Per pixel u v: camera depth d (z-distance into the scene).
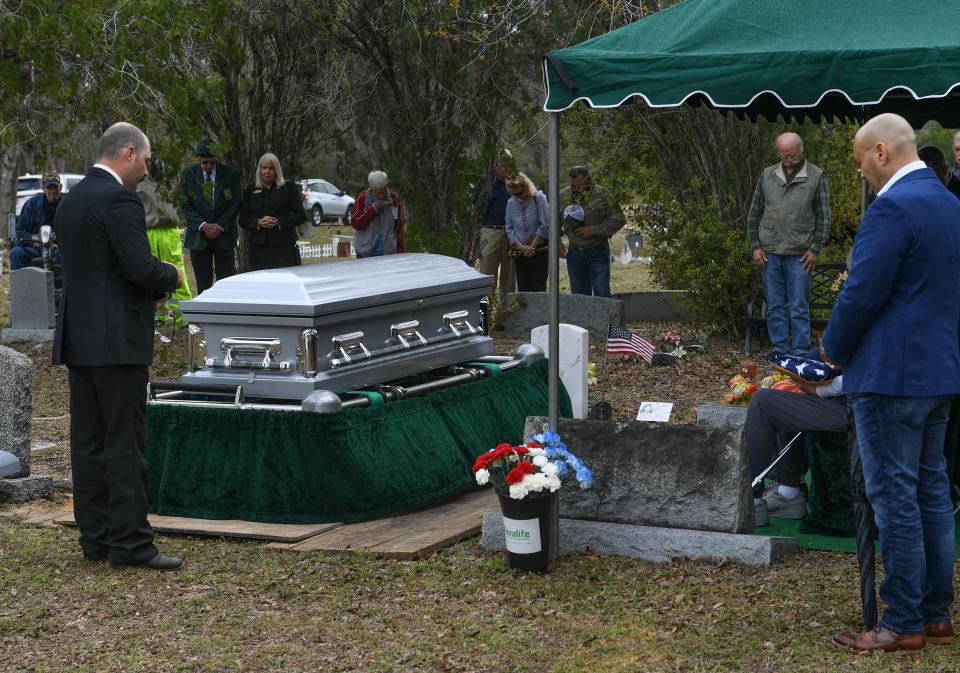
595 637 4.33
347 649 4.30
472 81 12.16
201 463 6.05
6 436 6.67
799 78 4.52
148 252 5.12
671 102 4.71
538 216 12.61
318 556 5.45
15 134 11.33
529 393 7.37
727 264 11.45
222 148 11.12
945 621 4.18
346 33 12.20
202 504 6.04
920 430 4.02
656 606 4.64
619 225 12.17
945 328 4.00
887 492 4.04
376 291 6.46
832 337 4.05
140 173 5.26
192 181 11.43
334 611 4.73
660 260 12.30
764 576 4.94
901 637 4.08
